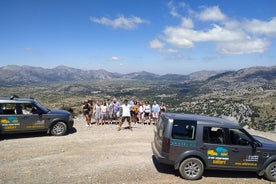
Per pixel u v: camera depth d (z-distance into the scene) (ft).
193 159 21.02
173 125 21.36
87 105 43.73
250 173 23.40
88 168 22.70
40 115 33.86
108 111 46.78
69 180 19.93
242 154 21.44
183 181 20.75
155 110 48.60
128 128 42.83
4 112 32.27
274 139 39.83
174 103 503.20
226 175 22.65
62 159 24.98
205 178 21.68
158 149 22.21
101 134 36.91
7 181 19.43
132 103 49.96
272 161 21.68
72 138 33.76
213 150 21.20
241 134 22.03
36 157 25.43
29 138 33.42
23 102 33.58
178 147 21.04
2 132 31.86
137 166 23.72
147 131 40.55
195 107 423.23
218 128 21.76
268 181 21.63
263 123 253.65
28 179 19.92
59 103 381.81
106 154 27.02
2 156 25.46
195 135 21.20
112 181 20.07
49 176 20.62
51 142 31.35
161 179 20.94
